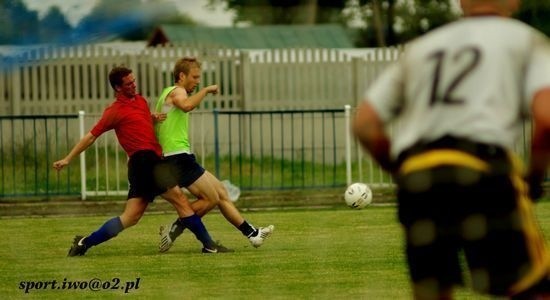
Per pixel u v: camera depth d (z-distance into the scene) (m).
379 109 12.55
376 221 36.78
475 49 12.36
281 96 56.88
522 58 12.33
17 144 47.66
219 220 38.94
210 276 24.42
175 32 65.25
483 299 20.14
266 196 43.91
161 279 24.09
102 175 45.81
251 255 28.09
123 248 30.50
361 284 22.78
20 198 44.03
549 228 32.66
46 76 54.12
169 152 28.58
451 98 12.30
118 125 28.44
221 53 56.75
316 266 25.66
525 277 12.35
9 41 38.62
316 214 40.22
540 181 12.75
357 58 57.19
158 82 55.28
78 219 40.50
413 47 12.66
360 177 45.09
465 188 12.12
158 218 40.31
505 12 12.79
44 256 28.73
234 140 50.88
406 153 12.42
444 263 12.55
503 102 12.25
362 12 82.31
